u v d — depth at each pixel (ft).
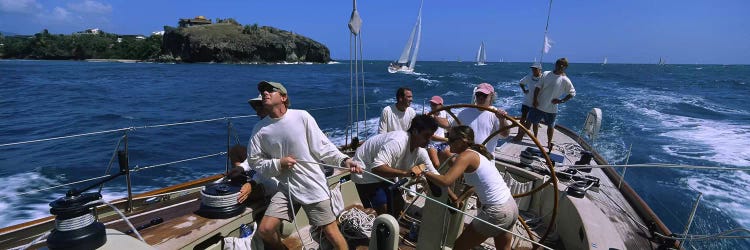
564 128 22.25
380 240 6.65
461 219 9.02
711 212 20.31
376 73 161.07
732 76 210.59
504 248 8.79
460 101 72.08
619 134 39.09
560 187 11.73
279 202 8.18
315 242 10.22
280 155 8.06
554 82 17.60
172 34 266.77
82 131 40.22
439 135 13.87
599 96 74.69
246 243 8.14
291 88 90.27
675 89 103.19
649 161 29.81
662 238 8.86
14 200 20.65
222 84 98.78
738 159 30.35
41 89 78.79
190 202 9.73
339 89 88.53
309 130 8.14
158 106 59.00
